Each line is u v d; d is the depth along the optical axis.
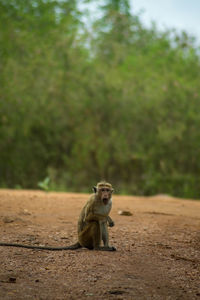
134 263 6.76
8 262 6.44
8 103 26.19
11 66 26.22
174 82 26.66
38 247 7.34
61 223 9.52
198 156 26.48
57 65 27.34
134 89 27.31
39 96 26.52
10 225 8.97
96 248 7.45
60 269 6.28
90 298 5.24
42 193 17.17
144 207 13.04
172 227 9.71
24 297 5.15
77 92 27.28
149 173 26.56
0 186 27.02
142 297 5.36
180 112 26.61
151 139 26.75
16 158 27.02
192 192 25.89
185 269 6.68
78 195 16.56
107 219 7.66
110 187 7.36
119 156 26.52
